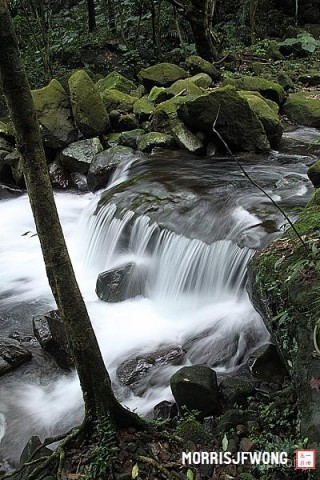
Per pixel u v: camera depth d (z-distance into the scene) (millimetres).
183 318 5410
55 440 3404
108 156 8789
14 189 9508
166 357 4746
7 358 4922
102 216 7031
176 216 6242
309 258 3486
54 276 2928
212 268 5465
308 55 14188
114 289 5812
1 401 4527
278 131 8758
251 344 4562
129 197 6949
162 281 5953
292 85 11844
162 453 3262
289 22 16641
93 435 3244
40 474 3162
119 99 10125
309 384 2920
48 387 4676
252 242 5242
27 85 2561
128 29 15180
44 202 2789
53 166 9227
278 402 3426
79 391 4586
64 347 4852
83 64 14031
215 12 16391
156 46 13648
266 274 3717
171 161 8234
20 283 6590
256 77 11125
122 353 4965
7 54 2434
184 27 14742
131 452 3205
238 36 15500
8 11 2396
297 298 3270
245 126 8312
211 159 8320
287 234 4152
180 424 3500
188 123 8656
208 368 3883
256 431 3355
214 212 6062
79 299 2992
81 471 3133
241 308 5000
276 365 4027
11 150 9773
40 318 5227
